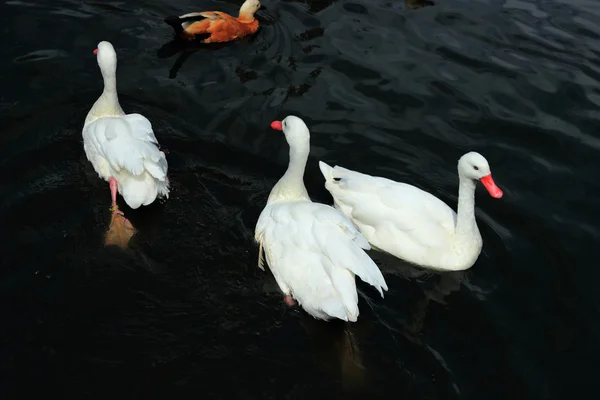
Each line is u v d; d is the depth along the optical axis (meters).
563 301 3.42
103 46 3.71
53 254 3.42
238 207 3.66
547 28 4.62
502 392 3.15
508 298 3.43
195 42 4.38
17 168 3.69
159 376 3.12
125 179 3.53
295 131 3.46
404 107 4.11
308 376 3.16
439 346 3.26
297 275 3.29
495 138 4.00
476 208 3.75
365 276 3.19
